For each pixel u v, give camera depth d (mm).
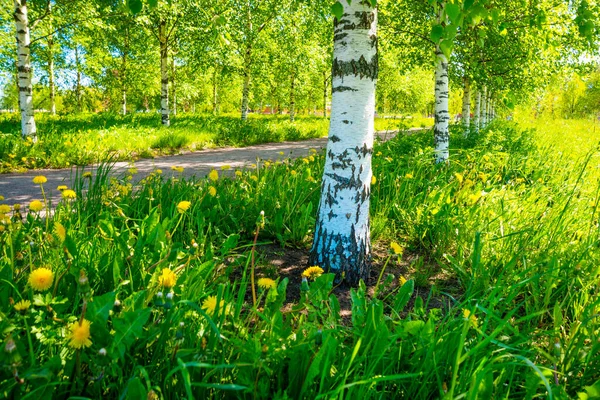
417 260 3570
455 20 2371
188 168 8164
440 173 5887
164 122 15242
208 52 15570
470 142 10797
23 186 6059
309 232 4062
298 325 1900
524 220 3789
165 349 1598
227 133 14250
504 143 9352
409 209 4324
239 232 3783
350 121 3006
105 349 1310
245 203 4117
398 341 1885
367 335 1658
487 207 4051
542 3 7445
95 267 2213
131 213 3643
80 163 8219
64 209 3162
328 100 41094
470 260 3160
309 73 25281
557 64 10430
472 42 9523
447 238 3773
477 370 1427
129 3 2863
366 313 1800
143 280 2137
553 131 17641
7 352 1137
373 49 3002
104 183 3787
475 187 4730
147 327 1642
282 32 16812
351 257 3100
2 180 6504
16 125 12781
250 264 3232
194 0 13070
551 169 6574
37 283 1446
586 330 1980
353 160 3021
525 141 10352
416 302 2080
